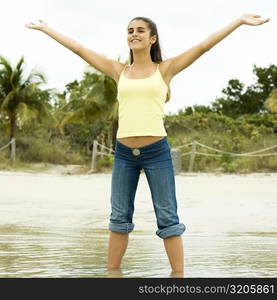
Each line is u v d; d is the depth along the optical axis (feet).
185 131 101.96
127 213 17.40
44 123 100.42
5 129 99.04
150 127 16.96
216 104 146.51
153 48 17.75
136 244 22.18
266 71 146.00
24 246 21.26
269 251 20.57
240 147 93.09
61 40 18.03
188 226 28.68
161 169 17.03
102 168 87.56
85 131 99.91
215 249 21.06
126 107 17.15
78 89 99.04
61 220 30.42
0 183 58.13
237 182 65.36
